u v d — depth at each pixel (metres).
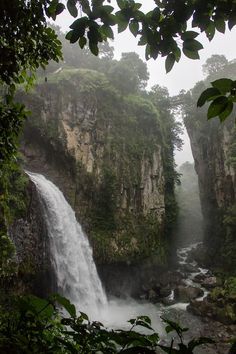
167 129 39.84
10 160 4.96
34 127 27.53
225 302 20.31
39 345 2.26
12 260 15.04
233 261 28.42
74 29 2.76
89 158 28.31
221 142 36.06
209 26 2.63
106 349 2.19
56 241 21.03
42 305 2.24
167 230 34.31
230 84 1.83
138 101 33.94
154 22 2.79
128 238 28.05
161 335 16.41
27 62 4.76
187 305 22.47
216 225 36.19
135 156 31.52
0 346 2.10
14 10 3.61
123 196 29.44
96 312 21.86
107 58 39.47
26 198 17.95
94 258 25.30
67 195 26.48
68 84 29.41
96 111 30.16
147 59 2.92
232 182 33.78
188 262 35.94
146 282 28.47
